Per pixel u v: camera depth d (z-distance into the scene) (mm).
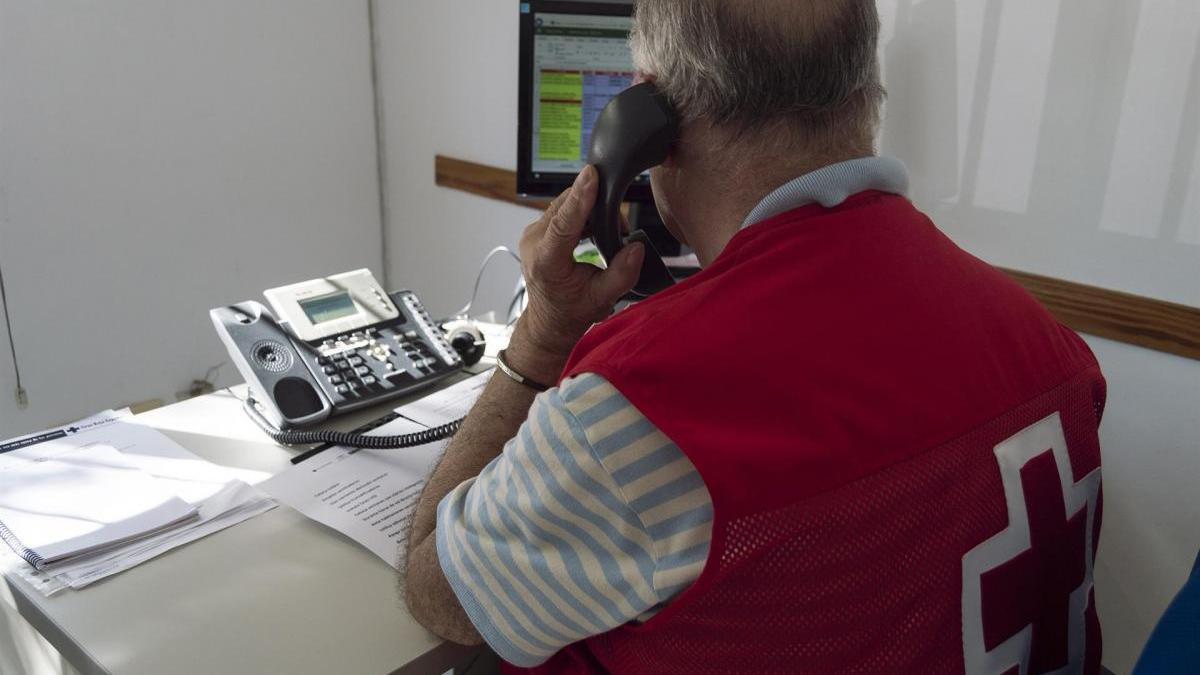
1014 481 707
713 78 687
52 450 1150
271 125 2521
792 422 619
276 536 1014
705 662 680
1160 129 1363
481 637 829
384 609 904
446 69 2500
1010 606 728
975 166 1586
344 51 2627
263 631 865
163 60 2270
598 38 1666
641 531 639
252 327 1284
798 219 689
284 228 2635
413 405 1286
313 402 1251
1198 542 1448
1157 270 1416
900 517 645
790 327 638
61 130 2146
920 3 1585
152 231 2363
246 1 2381
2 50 2020
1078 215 1481
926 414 657
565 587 683
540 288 851
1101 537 1561
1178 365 1420
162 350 2467
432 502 880
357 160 2754
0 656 1067
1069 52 1429
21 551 937
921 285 695
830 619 648
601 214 808
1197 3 1290
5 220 2109
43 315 2223
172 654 830
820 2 672
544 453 653
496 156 2441
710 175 735
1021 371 734
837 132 706
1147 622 1530
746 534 598
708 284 661
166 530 1005
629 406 618
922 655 683
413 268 2836
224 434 1231
